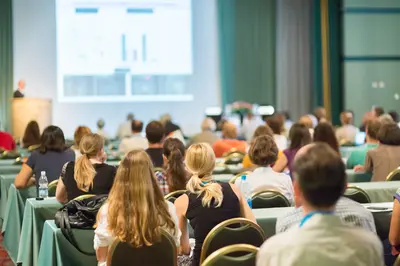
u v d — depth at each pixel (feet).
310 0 61.77
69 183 19.26
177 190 19.71
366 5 60.85
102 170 19.25
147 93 59.21
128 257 13.74
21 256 20.67
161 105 59.47
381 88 61.41
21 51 58.13
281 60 61.82
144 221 13.61
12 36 57.93
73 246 17.10
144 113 59.21
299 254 9.02
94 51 58.29
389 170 25.32
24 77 58.13
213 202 15.39
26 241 20.56
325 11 61.46
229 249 11.92
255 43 61.41
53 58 58.34
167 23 59.06
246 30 61.31
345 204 12.62
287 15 61.62
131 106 58.95
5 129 57.93
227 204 15.43
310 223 9.18
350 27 60.90
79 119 58.44
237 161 31.14
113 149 43.09
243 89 61.36
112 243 13.79
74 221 16.81
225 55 60.85
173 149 21.70
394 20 61.26
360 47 61.05
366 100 61.36
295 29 61.77
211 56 60.54
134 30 58.54
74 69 58.29
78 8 58.08
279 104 61.87
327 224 9.14
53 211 20.25
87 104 58.49
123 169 13.89
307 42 62.03
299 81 62.08
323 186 9.07
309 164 9.14
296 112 62.13
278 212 18.38
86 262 17.03
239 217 15.57
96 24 58.08
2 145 37.14
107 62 58.39
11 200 25.11
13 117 50.93
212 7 60.49
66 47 58.18
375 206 18.16
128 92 58.95
